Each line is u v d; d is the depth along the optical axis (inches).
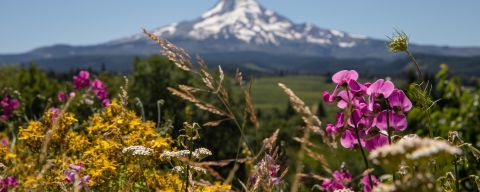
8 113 402.6
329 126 122.5
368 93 122.5
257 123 103.6
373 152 52.6
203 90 106.7
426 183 48.4
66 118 186.2
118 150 158.7
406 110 119.6
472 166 159.9
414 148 51.1
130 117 191.0
